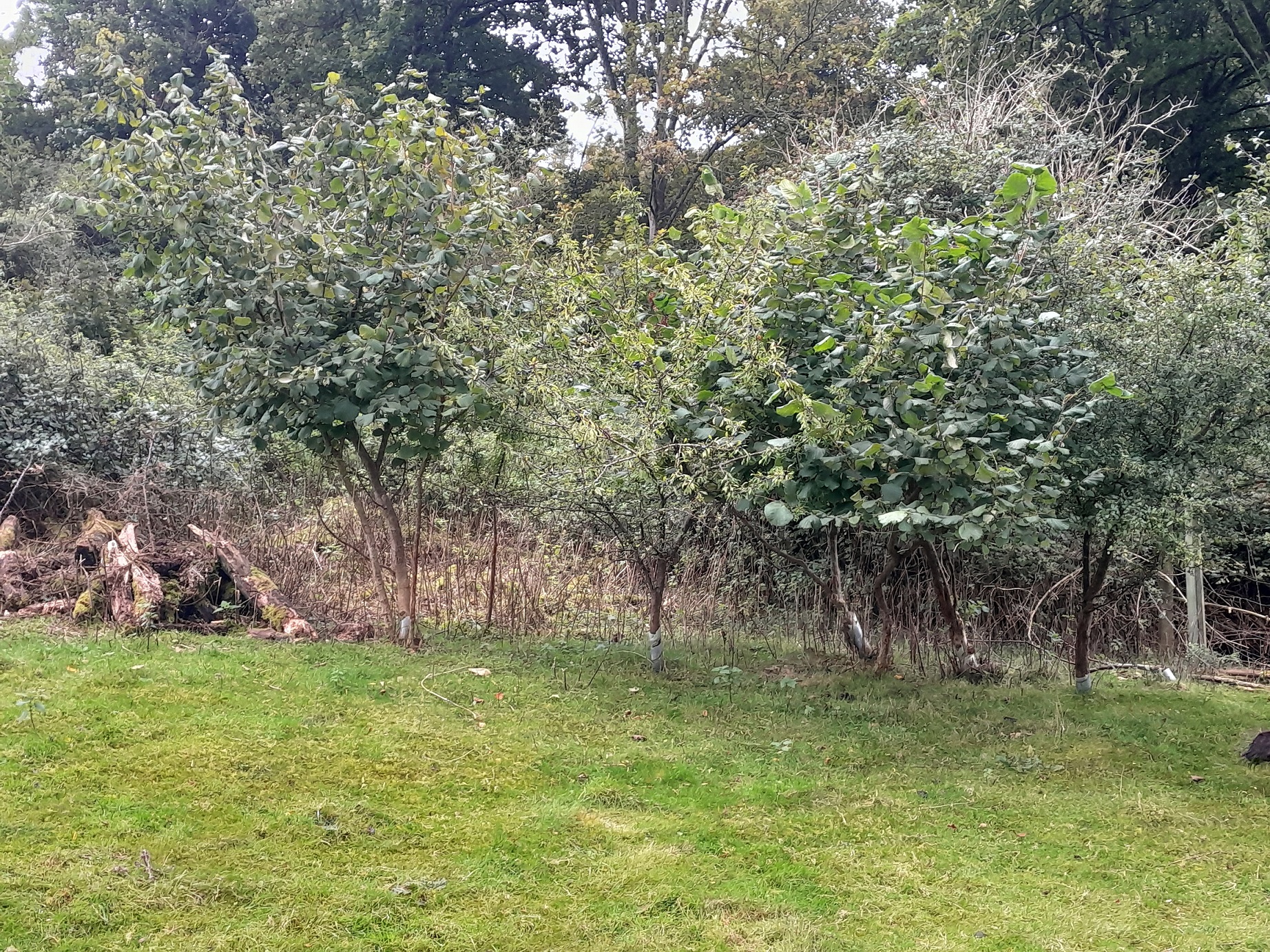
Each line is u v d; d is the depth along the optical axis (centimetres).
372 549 735
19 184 1952
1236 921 375
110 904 349
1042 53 1369
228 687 574
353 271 668
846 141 1204
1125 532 595
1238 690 738
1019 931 366
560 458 671
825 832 448
